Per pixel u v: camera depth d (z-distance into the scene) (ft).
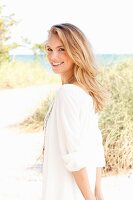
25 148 15.67
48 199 4.92
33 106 17.56
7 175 14.14
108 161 13.10
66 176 4.90
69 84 4.87
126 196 12.14
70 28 4.97
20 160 15.02
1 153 15.65
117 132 13.02
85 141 4.81
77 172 4.70
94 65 5.09
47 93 17.85
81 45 4.92
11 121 17.38
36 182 13.71
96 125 5.25
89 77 5.06
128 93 13.51
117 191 12.47
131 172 13.08
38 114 17.28
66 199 4.87
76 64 4.99
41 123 17.08
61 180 4.90
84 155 4.72
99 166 5.41
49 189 4.93
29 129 17.01
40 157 15.01
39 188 13.25
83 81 5.02
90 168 5.03
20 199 12.31
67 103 4.71
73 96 4.74
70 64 5.11
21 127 17.22
